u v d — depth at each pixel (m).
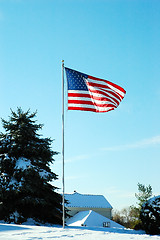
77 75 17.53
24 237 10.60
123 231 14.80
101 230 14.98
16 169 20.56
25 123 22.77
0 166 20.97
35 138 23.19
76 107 16.91
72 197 57.47
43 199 20.92
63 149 15.70
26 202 19.95
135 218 39.19
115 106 17.34
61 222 21.80
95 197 59.66
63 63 17.42
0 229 13.09
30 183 20.53
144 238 11.37
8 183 20.27
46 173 21.28
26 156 22.50
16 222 19.36
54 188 22.42
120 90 17.61
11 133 22.64
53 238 10.53
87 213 45.81
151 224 13.51
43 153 22.95
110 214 55.91
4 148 21.80
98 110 17.05
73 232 12.65
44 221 20.69
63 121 16.20
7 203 20.25
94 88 17.36
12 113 23.45
